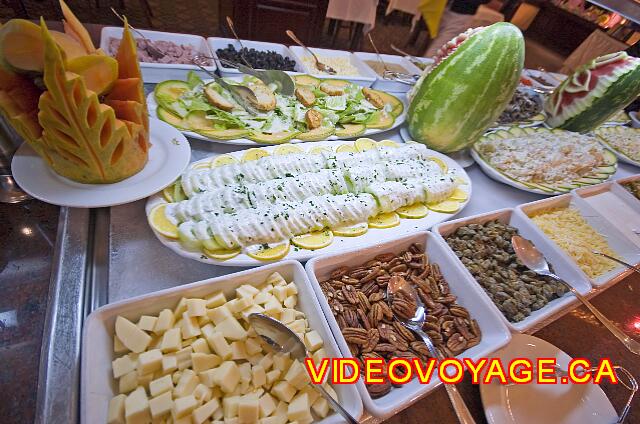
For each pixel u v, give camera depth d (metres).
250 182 0.79
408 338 0.65
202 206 0.69
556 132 1.30
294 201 0.77
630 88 1.25
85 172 0.64
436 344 0.65
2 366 0.59
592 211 1.03
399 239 0.76
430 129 1.04
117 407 0.45
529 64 2.61
